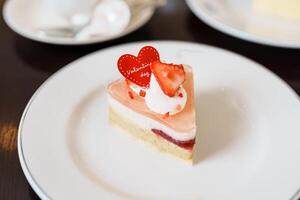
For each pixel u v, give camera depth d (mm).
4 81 454
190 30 528
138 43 469
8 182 364
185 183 357
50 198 330
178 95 382
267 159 362
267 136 383
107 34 495
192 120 375
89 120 407
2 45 505
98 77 435
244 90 426
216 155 375
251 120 401
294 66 475
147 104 387
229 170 363
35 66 475
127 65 385
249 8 543
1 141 396
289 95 412
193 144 369
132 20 519
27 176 344
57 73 431
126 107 390
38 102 402
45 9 544
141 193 349
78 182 344
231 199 338
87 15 533
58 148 368
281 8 528
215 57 458
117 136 397
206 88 432
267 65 477
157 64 377
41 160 355
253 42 507
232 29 489
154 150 387
